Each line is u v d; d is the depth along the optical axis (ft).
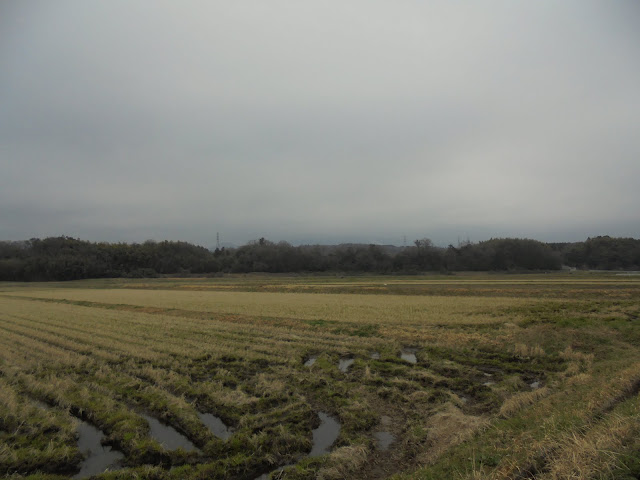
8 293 182.09
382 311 89.20
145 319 84.48
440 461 24.08
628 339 54.70
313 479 24.08
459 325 71.67
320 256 324.60
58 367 46.62
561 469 18.31
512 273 267.80
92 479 23.85
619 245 317.42
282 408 34.65
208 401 36.27
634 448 18.39
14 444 27.58
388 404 36.04
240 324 76.43
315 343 59.72
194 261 331.57
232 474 24.97
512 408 32.48
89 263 295.28
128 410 34.35
